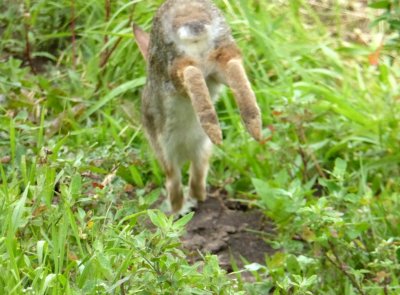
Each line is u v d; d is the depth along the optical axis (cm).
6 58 1442
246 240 1136
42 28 1470
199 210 1190
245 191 1226
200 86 990
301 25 1480
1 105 1261
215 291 835
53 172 995
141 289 823
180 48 1041
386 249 969
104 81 1361
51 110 1297
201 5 1063
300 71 1353
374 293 964
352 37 1523
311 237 982
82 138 1235
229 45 1039
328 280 991
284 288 895
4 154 1141
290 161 1210
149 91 1142
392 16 1181
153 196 1048
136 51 1381
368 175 1222
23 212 919
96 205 997
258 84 1341
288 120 1216
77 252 925
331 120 1271
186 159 1162
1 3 1488
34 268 895
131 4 1408
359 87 1379
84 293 821
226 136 1305
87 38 1437
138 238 856
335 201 1072
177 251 869
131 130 1274
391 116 1287
